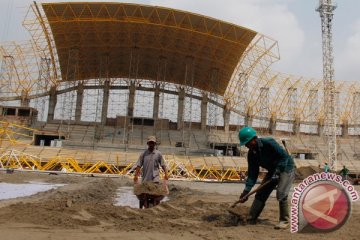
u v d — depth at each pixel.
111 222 6.84
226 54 64.12
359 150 76.00
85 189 16.62
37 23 55.41
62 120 65.12
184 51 66.12
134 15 56.19
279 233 6.00
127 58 70.38
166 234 5.87
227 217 7.53
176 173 43.41
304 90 76.81
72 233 5.66
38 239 5.15
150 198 9.48
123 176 34.53
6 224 6.16
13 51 64.38
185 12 54.56
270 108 76.31
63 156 50.12
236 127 76.25
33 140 58.91
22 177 25.38
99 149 58.50
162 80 75.75
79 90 72.25
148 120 70.50
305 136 77.31
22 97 68.12
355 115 81.06
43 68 67.25
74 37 62.12
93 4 53.56
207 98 74.19
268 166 7.07
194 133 69.94
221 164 53.84
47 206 8.01
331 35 60.91
